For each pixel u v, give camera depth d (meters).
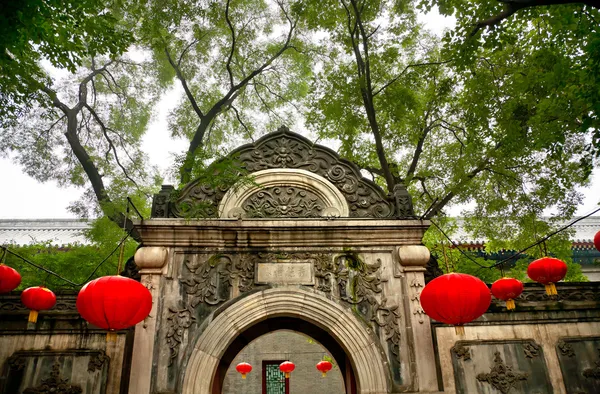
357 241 8.45
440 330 7.98
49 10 7.07
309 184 8.88
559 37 9.55
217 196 8.69
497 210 13.13
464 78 12.70
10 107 9.70
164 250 8.09
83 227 20.91
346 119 13.10
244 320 7.79
